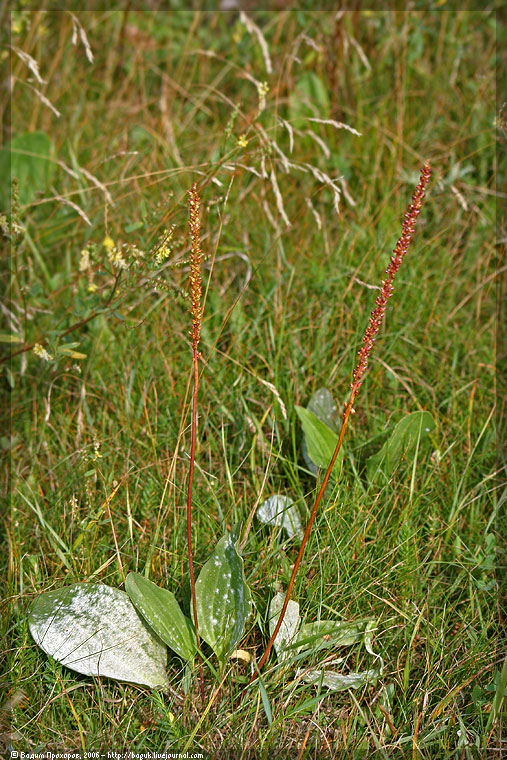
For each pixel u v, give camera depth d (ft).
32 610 6.03
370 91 11.64
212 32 12.80
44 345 8.34
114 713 5.86
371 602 6.50
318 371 8.16
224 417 7.86
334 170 10.66
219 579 6.15
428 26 12.19
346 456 7.46
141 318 8.66
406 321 8.90
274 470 7.52
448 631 6.51
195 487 7.25
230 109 11.44
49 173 9.85
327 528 6.76
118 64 12.28
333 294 8.92
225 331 8.63
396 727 5.87
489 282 9.28
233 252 9.32
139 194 9.74
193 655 6.03
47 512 7.12
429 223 10.11
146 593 6.06
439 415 8.02
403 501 7.15
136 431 7.68
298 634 6.15
